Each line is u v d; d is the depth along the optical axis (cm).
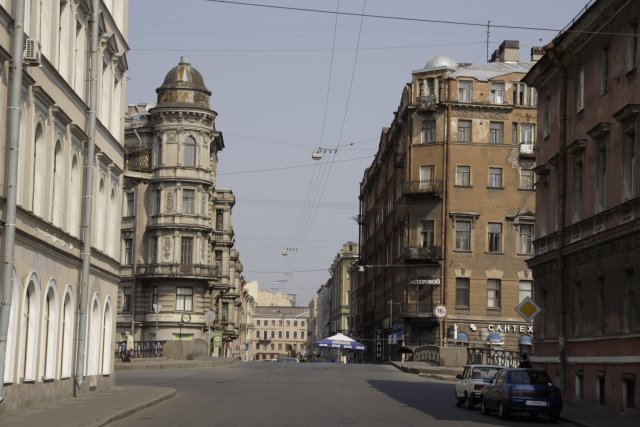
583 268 3375
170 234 8281
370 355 10475
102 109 3456
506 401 2662
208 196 8519
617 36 3105
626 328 2936
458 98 7681
